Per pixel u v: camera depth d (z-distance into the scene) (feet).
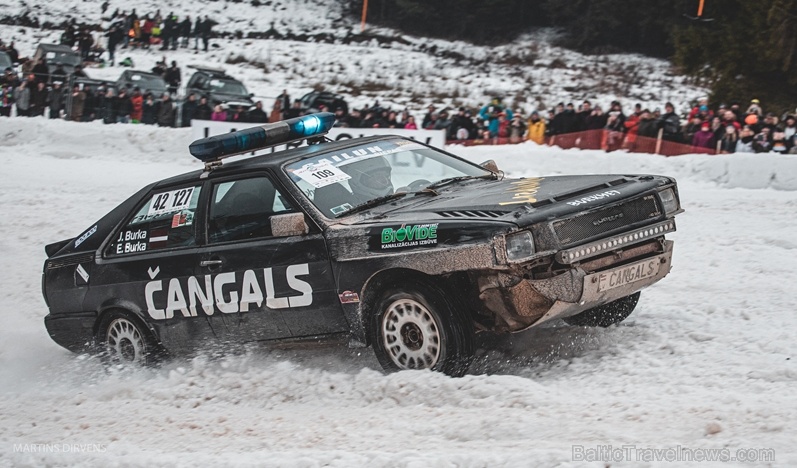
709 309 27.04
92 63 144.66
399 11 183.42
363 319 22.67
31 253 45.68
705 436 16.26
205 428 20.94
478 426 17.94
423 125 76.95
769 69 100.07
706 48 103.40
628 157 62.80
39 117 88.94
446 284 21.34
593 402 19.02
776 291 29.35
